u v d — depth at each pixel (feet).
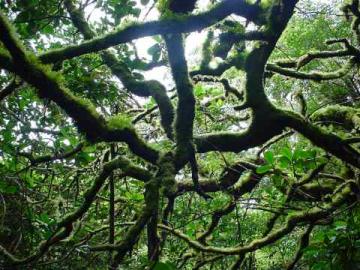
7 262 13.55
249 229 22.72
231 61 11.64
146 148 10.74
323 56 16.96
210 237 20.35
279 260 27.27
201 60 11.92
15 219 17.13
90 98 12.72
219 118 17.89
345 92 23.98
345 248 12.30
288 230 15.76
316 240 13.62
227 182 16.84
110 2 11.19
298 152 12.64
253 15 10.41
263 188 18.74
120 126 10.52
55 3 11.37
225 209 16.93
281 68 16.01
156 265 6.42
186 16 9.36
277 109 12.14
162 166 10.31
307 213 15.52
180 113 10.59
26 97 13.41
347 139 12.38
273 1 10.18
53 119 14.17
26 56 9.16
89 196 11.35
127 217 20.44
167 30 9.38
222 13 9.64
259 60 11.12
